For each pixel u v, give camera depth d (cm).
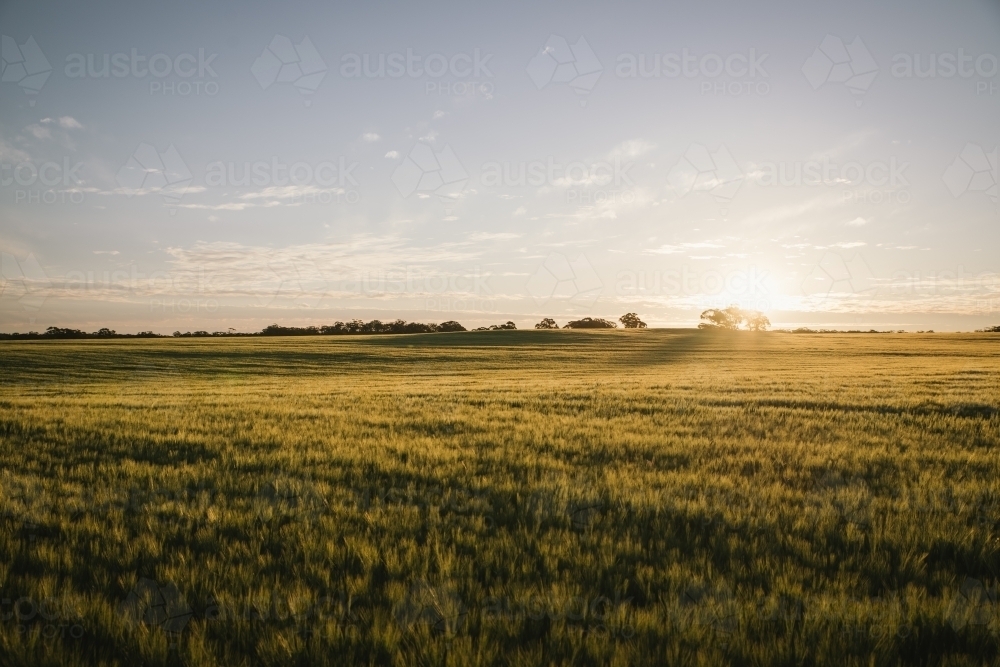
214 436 1096
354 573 464
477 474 801
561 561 484
